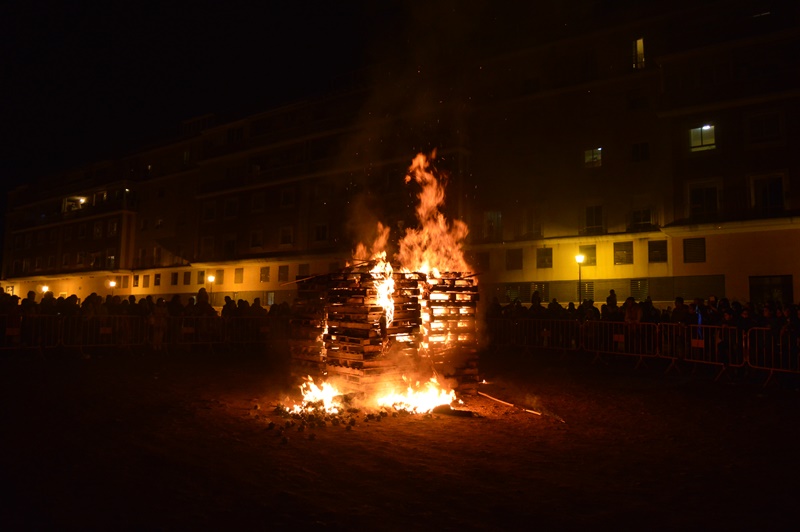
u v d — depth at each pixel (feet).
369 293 29.48
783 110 82.28
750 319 41.63
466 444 21.48
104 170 197.88
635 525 13.75
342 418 25.36
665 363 51.21
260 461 18.70
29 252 221.25
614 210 96.53
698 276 86.79
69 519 13.39
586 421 26.45
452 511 14.46
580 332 55.11
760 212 82.99
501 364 51.19
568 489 16.42
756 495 16.10
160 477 16.72
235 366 47.73
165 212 176.55
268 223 146.00
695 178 88.28
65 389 32.71
